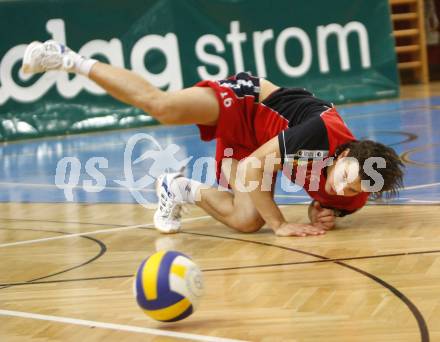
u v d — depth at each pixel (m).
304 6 14.57
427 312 3.53
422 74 18.98
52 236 5.78
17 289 4.34
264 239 5.33
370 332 3.32
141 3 13.12
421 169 7.75
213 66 13.69
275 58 14.24
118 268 4.71
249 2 14.02
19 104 12.57
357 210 5.58
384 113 13.13
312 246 5.00
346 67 15.02
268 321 3.56
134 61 13.09
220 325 3.54
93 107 13.06
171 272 3.55
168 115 5.30
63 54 5.43
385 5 15.41
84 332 3.53
